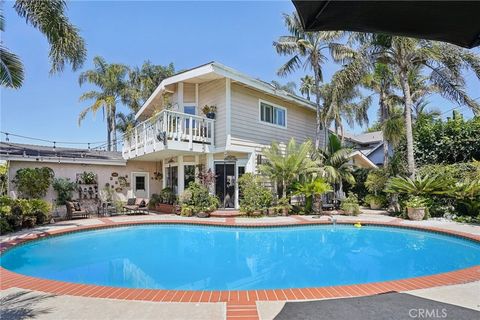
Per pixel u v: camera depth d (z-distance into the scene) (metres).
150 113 20.89
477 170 12.92
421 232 9.88
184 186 15.20
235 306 3.78
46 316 3.55
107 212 15.22
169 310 3.68
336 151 15.34
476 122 16.16
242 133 14.47
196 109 15.28
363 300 3.91
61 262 7.50
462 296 4.02
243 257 7.93
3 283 4.75
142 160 17.86
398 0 2.00
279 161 13.52
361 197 18.58
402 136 15.73
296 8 2.15
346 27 2.36
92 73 26.27
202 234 10.64
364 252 8.27
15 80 9.39
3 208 9.70
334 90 15.33
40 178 13.88
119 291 4.35
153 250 8.73
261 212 13.14
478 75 13.09
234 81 13.96
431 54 12.75
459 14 2.14
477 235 8.42
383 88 18.06
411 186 12.43
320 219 11.98
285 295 4.13
